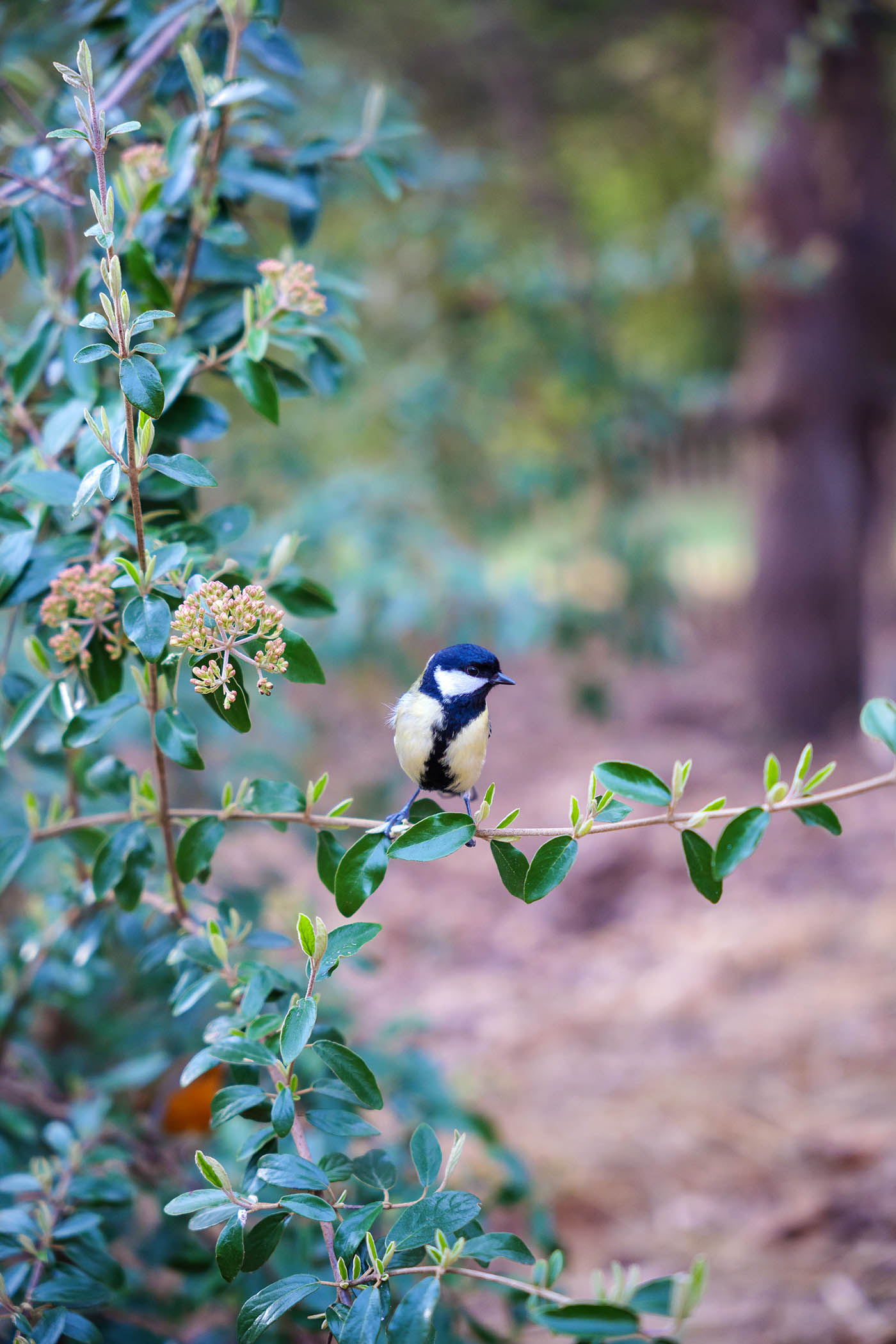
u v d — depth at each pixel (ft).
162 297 10.31
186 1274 12.42
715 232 28.68
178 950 9.80
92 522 10.53
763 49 40.27
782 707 44.21
